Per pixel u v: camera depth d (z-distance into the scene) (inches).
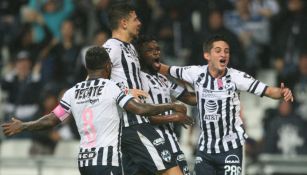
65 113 924.6
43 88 1761.8
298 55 1718.8
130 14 966.4
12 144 1798.7
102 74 919.7
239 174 968.9
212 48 962.1
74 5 1909.4
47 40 1861.5
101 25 1786.4
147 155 962.7
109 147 893.2
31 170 1587.1
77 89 919.0
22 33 1934.1
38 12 1929.1
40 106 1685.5
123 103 893.8
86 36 1849.2
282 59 1723.7
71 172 1560.0
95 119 898.7
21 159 1595.7
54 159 1574.8
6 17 2082.9
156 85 989.8
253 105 1818.4
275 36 1788.9
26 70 1815.9
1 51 2042.3
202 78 973.8
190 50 1695.4
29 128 920.9
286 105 1555.1
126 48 964.0
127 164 978.1
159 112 896.9
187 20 1798.7
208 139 977.5
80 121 909.2
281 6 1834.4
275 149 1547.7
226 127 967.0
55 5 1914.4
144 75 990.4
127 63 957.2
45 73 1788.9
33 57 1861.5
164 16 1802.4
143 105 890.7
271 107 1679.4
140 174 978.7
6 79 1838.1
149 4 1791.3
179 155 981.8
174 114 960.9
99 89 904.3
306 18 1755.7
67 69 1779.0
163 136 972.6
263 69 1818.4
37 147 1670.8
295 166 1416.1
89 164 894.4
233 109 965.8
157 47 995.9
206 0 1806.1
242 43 1723.7
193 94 1024.9
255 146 1488.7
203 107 973.8
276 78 1717.5
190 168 1428.4
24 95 1776.6
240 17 1808.6
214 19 1660.9
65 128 1717.5
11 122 919.7
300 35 1743.4
